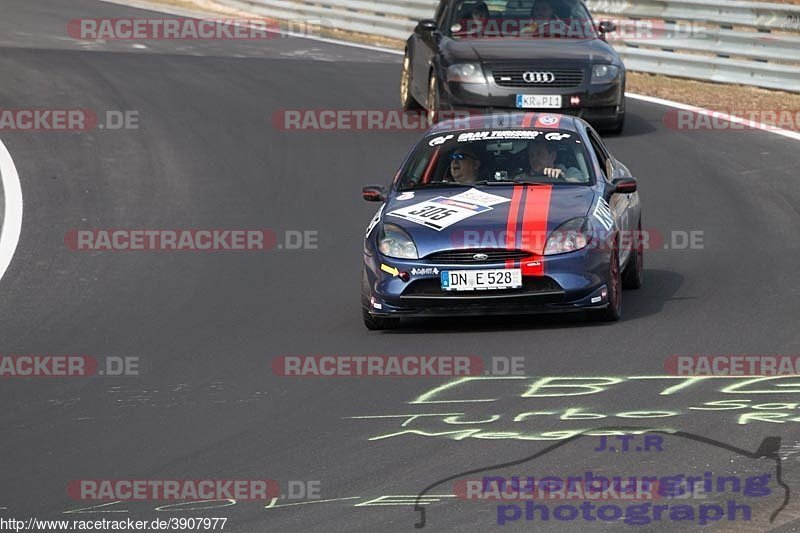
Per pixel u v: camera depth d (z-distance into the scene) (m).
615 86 53.62
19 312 34.53
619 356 26.92
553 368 26.27
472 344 28.77
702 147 52.88
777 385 24.33
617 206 32.84
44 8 97.94
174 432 23.59
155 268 38.88
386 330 31.00
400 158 52.12
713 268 35.84
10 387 27.52
